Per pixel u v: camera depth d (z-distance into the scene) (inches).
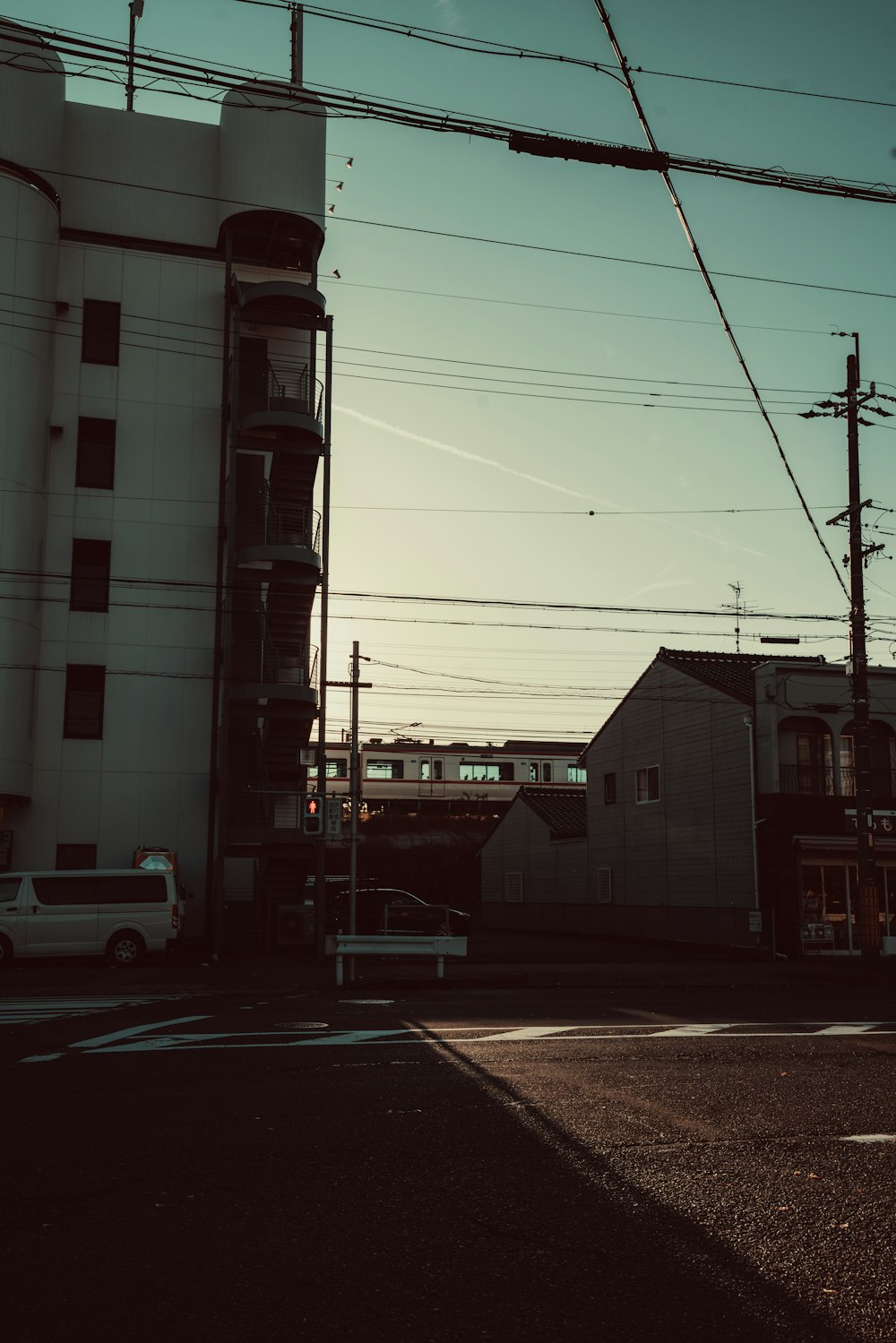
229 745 1099.9
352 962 792.3
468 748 2448.3
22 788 1007.0
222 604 1085.8
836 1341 163.5
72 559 1085.8
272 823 1055.0
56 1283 181.2
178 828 1077.1
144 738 1080.2
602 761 1529.3
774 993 768.3
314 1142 275.3
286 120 1147.3
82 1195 229.0
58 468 1090.7
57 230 1096.2
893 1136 294.7
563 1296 178.5
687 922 1277.1
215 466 1130.0
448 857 1969.7
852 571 1000.9
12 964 882.8
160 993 687.7
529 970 893.2
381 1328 165.0
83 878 891.4
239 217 1124.5
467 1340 161.2
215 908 978.1
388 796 2320.4
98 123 1149.1
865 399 987.9
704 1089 355.6
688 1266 193.6
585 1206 226.5
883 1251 203.2
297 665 1067.9
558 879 1630.2
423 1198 229.9
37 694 1055.6
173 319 1141.1
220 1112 308.7
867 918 951.6
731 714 1229.1
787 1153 274.1
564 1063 400.5
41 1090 337.7
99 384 1112.8
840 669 1199.6
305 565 1076.5
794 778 1165.7
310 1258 194.2
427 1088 346.0
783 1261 196.7
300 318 1108.5
